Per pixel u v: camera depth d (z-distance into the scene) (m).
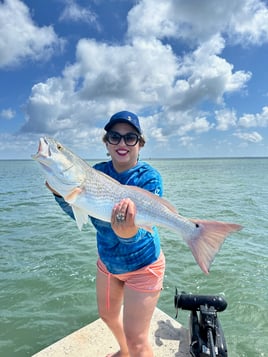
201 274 6.75
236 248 8.48
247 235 9.88
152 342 3.37
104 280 2.74
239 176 44.16
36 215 13.37
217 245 2.30
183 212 13.94
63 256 7.85
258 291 6.00
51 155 2.41
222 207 15.33
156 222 2.44
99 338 3.47
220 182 32.31
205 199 18.30
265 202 17.08
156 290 2.46
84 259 7.61
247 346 4.44
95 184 2.51
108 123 2.58
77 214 2.55
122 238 2.20
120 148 2.54
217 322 2.98
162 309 5.39
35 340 4.56
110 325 2.92
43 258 7.73
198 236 2.38
